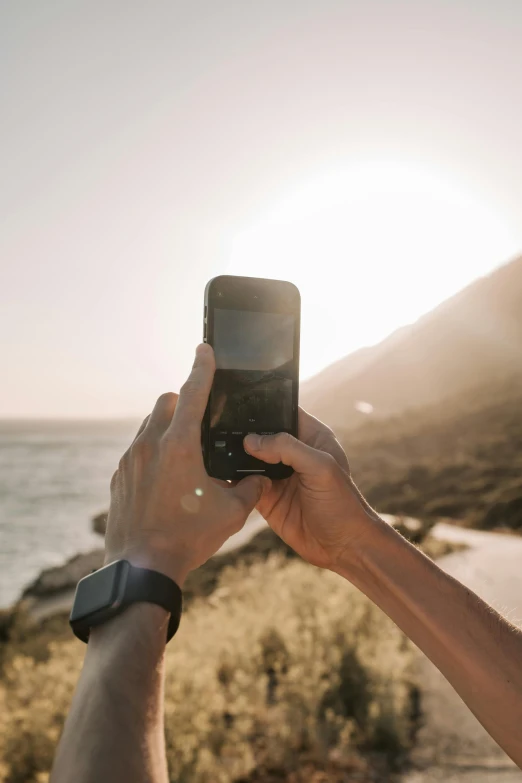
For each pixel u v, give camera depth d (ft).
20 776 14.75
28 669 23.38
